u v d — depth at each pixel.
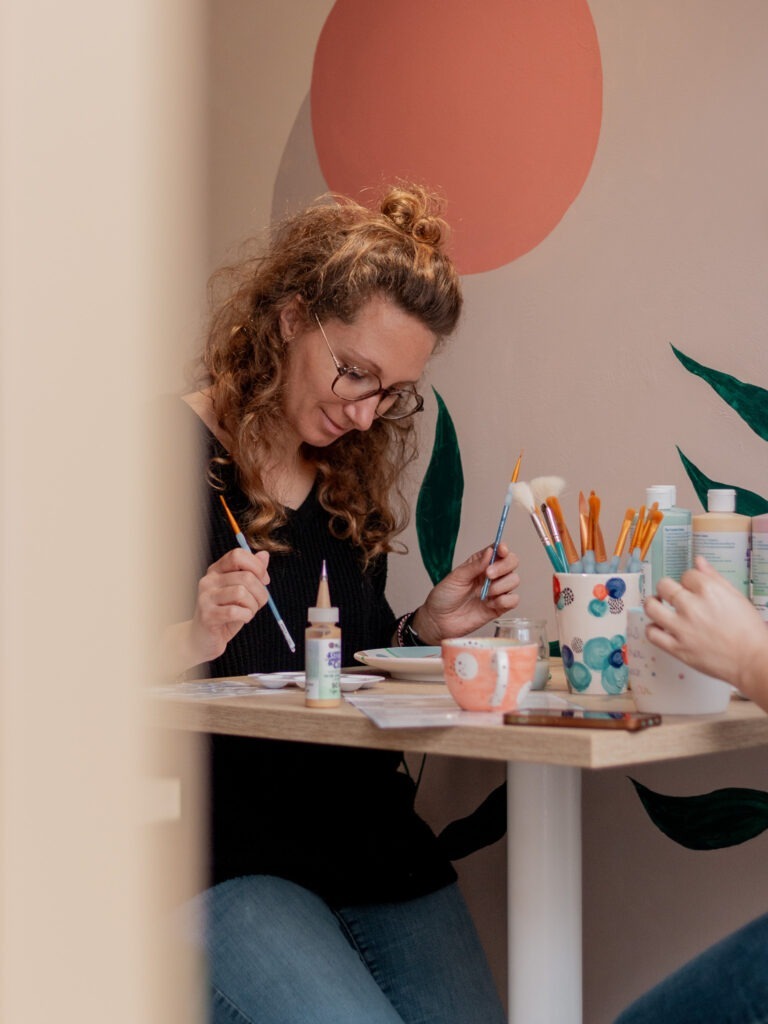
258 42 2.16
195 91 0.22
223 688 1.25
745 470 1.60
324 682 1.06
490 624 1.84
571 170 1.77
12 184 0.21
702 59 1.64
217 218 2.21
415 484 1.95
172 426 0.24
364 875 1.40
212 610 1.22
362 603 1.65
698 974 0.95
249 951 1.20
